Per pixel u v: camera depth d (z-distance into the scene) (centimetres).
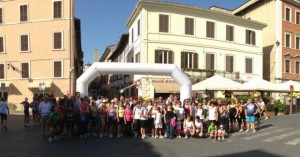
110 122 1625
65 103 1589
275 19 4488
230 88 2470
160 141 1505
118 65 1942
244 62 4016
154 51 3378
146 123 1606
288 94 3541
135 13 3628
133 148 1308
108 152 1216
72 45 3819
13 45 3925
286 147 1349
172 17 3466
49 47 3838
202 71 3581
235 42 3925
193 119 1689
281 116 2908
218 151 1255
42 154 1168
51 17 3838
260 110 2088
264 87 2517
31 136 1623
